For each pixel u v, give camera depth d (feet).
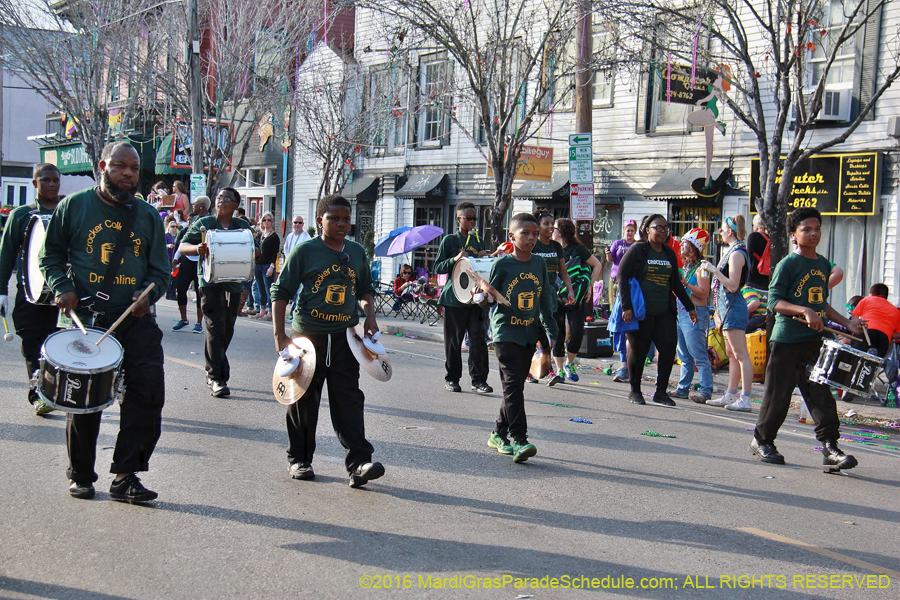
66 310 15.88
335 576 13.37
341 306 18.28
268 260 54.75
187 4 69.10
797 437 27.43
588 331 42.80
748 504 18.72
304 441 18.74
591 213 42.65
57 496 16.83
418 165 73.82
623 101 58.65
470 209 31.40
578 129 43.80
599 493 18.88
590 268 35.53
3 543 14.25
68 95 75.51
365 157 77.97
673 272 30.96
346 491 18.06
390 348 44.91
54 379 15.08
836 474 22.16
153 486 17.76
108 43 73.05
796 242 22.79
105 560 13.67
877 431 30.09
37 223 21.79
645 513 17.53
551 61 50.47
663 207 56.75
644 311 30.63
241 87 70.18
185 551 14.19
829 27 47.09
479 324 31.22
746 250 31.99
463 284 29.91
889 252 47.01
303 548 14.53
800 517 17.95
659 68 45.62
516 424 21.22
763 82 50.39
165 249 17.15
